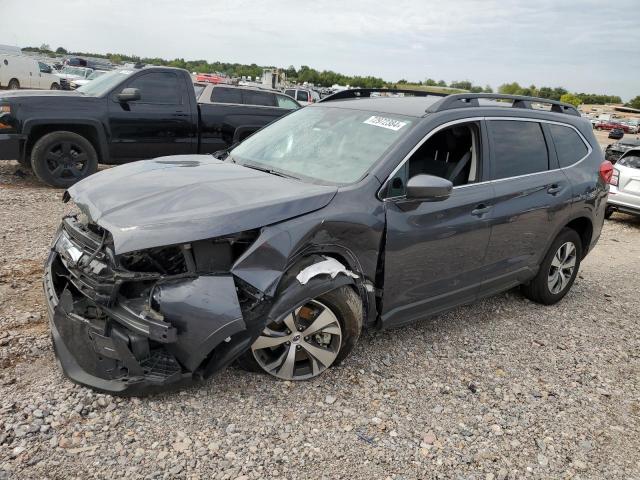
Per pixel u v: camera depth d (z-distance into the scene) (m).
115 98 8.85
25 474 2.53
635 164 10.21
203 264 2.98
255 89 12.43
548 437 3.34
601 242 8.92
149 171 3.81
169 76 9.30
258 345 3.32
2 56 27.02
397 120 4.12
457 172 4.24
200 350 2.93
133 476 2.61
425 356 4.14
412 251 3.82
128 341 2.92
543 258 5.17
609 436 3.43
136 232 2.87
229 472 2.71
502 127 4.59
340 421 3.21
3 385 3.12
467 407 3.54
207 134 9.76
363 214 3.50
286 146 4.35
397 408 3.42
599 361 4.43
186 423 3.00
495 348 4.43
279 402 3.29
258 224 3.08
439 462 3.00
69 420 2.89
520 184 4.59
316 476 2.77
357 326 3.56
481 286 4.54
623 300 5.99
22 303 4.19
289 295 3.14
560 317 5.27
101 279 2.97
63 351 3.17
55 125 8.52
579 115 5.66
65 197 3.88
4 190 8.00
